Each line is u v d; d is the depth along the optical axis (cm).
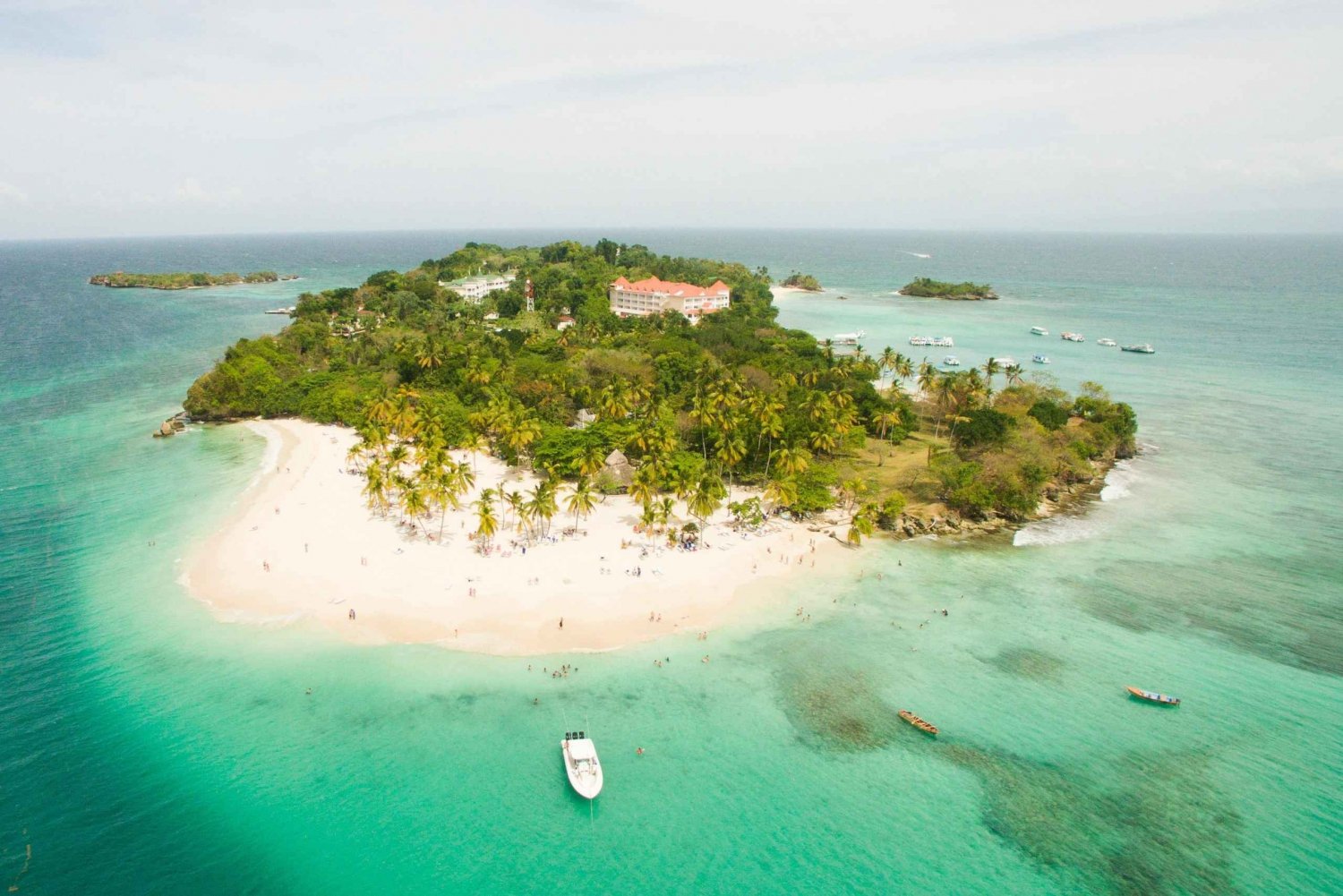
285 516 10331
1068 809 5741
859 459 13400
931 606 8538
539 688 6888
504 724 6438
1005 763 6194
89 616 7850
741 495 11575
